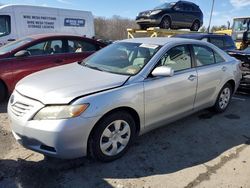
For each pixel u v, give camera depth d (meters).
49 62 6.44
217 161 3.75
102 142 3.47
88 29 13.76
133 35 15.31
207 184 3.23
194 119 5.26
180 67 4.40
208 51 5.06
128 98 3.55
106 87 3.48
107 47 4.87
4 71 5.88
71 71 4.07
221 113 5.62
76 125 3.14
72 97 3.20
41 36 6.64
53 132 3.08
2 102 6.11
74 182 3.21
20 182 3.18
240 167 3.61
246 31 15.20
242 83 6.94
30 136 3.22
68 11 12.78
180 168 3.55
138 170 3.48
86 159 3.67
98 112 3.26
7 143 4.10
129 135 3.75
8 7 11.02
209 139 4.43
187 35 9.66
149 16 15.12
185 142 4.29
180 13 16.03
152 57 4.04
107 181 3.24
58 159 3.65
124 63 4.14
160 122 4.16
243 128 4.91
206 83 4.83
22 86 3.67
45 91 3.35
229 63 5.45
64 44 6.83
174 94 4.20
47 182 3.19
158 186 3.18
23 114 3.30
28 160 3.62
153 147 4.08
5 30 11.11
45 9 12.00
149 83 3.83
